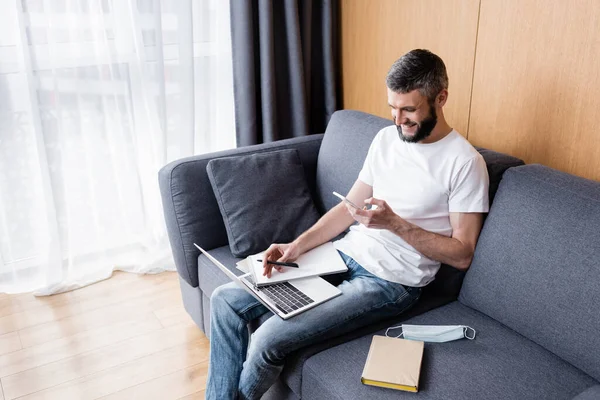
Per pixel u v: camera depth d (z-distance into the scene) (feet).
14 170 8.37
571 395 4.63
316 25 9.27
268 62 8.90
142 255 9.52
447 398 4.61
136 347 7.59
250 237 7.06
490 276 5.55
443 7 7.19
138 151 9.16
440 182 5.82
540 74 6.25
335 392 4.83
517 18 6.34
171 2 8.65
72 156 8.73
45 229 8.79
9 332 7.92
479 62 6.91
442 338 5.31
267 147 7.91
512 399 4.59
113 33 8.39
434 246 5.68
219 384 5.77
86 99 8.55
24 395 6.74
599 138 5.84
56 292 8.86
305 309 5.48
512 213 5.45
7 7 7.75
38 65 8.01
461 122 7.36
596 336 4.70
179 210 7.23
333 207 7.29
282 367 5.44
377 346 5.17
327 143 7.82
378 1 8.17
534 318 5.17
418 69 5.53
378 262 5.90
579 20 5.75
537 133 6.44
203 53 9.14
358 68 8.93
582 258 4.86
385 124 7.14
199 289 7.52
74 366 7.23
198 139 9.59
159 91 8.82
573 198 5.09
